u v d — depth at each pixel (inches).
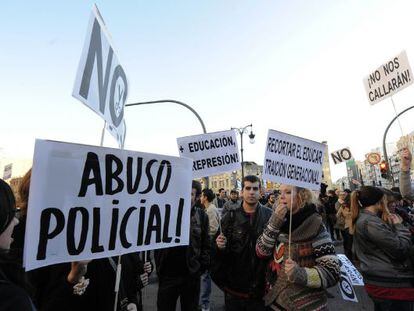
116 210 88.1
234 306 139.5
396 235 137.8
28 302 51.4
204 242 179.2
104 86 97.1
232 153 213.3
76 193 81.1
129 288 112.3
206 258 177.9
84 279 93.0
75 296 93.3
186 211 103.4
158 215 97.2
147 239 94.0
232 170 210.8
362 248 144.3
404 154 179.0
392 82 220.1
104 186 86.4
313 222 115.2
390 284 134.7
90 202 83.3
